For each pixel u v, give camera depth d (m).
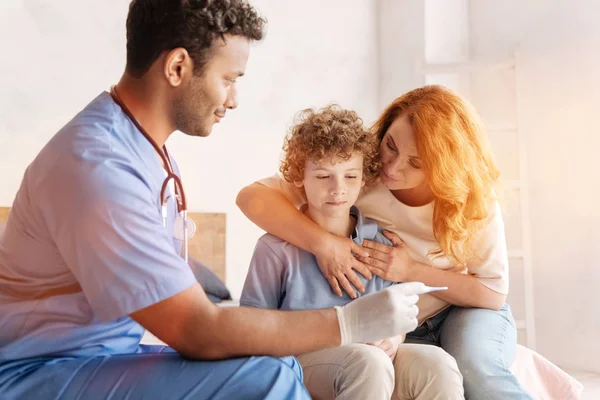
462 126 1.79
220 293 3.43
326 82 4.17
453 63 3.91
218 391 1.19
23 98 3.45
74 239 1.19
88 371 1.24
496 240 1.84
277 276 1.70
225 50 1.37
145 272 1.19
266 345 1.24
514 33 4.00
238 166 3.92
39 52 3.48
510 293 3.95
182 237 1.49
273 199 1.77
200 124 1.43
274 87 4.03
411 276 1.75
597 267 3.60
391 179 1.79
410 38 4.14
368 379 1.42
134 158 1.33
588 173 3.64
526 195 3.71
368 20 4.32
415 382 1.55
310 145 1.63
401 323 1.30
